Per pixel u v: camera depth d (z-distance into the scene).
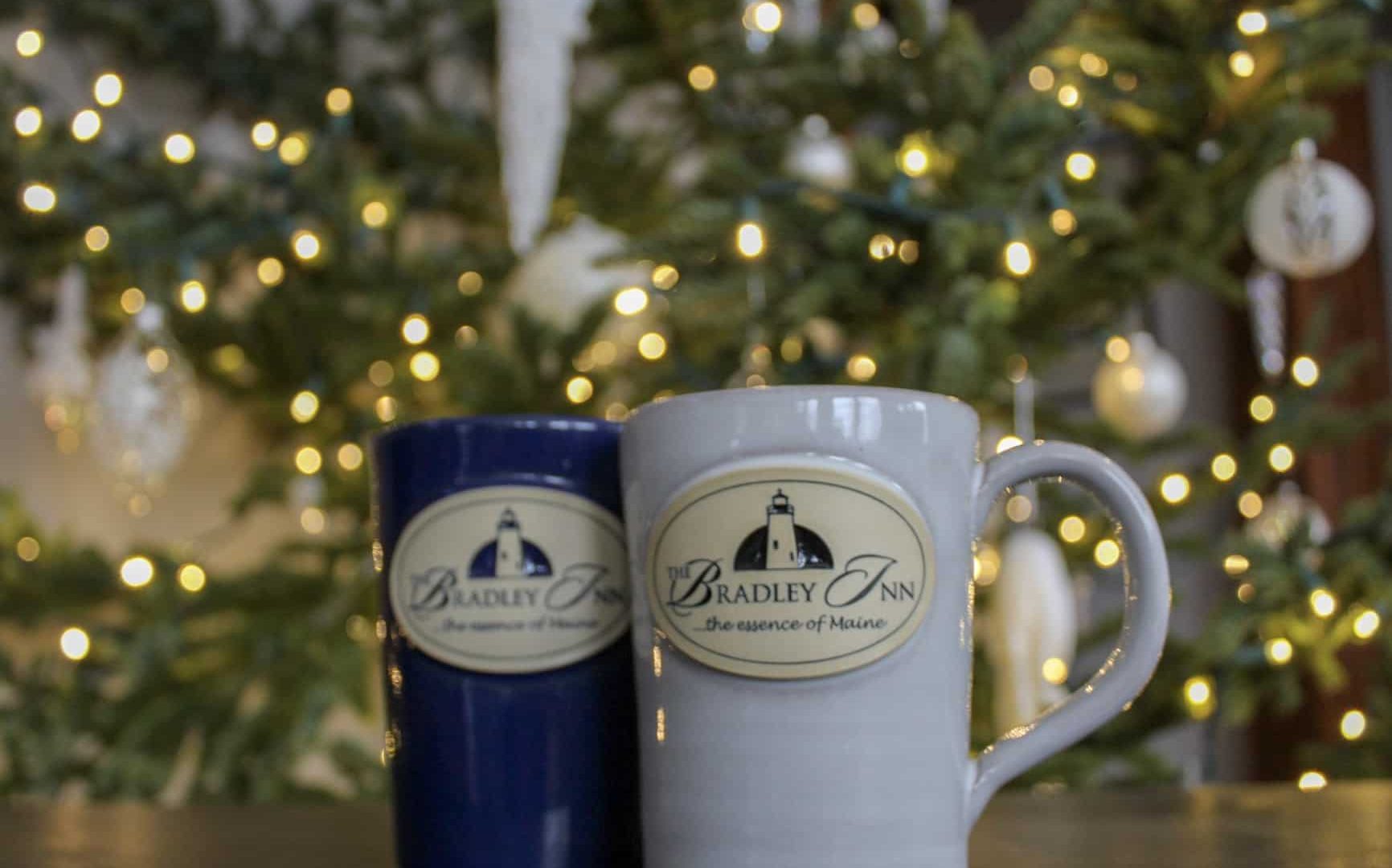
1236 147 1.18
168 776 1.26
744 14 1.32
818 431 0.32
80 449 1.71
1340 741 1.46
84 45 1.69
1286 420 1.33
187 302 1.32
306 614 1.31
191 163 1.52
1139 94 1.18
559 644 0.37
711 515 0.32
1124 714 1.22
